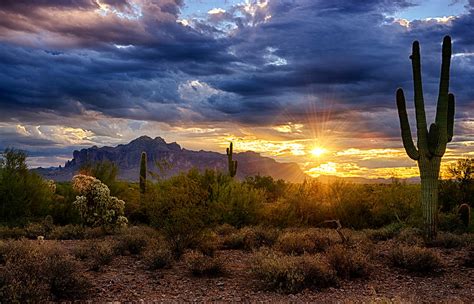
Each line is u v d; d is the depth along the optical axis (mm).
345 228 19875
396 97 14812
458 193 20875
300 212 21219
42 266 8297
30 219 20875
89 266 10594
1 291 6980
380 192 21453
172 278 9555
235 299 8070
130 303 7762
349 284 9148
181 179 13641
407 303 7281
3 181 21656
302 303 7781
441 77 14031
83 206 17562
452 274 9930
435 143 13766
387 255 11758
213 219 12328
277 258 9766
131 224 22031
